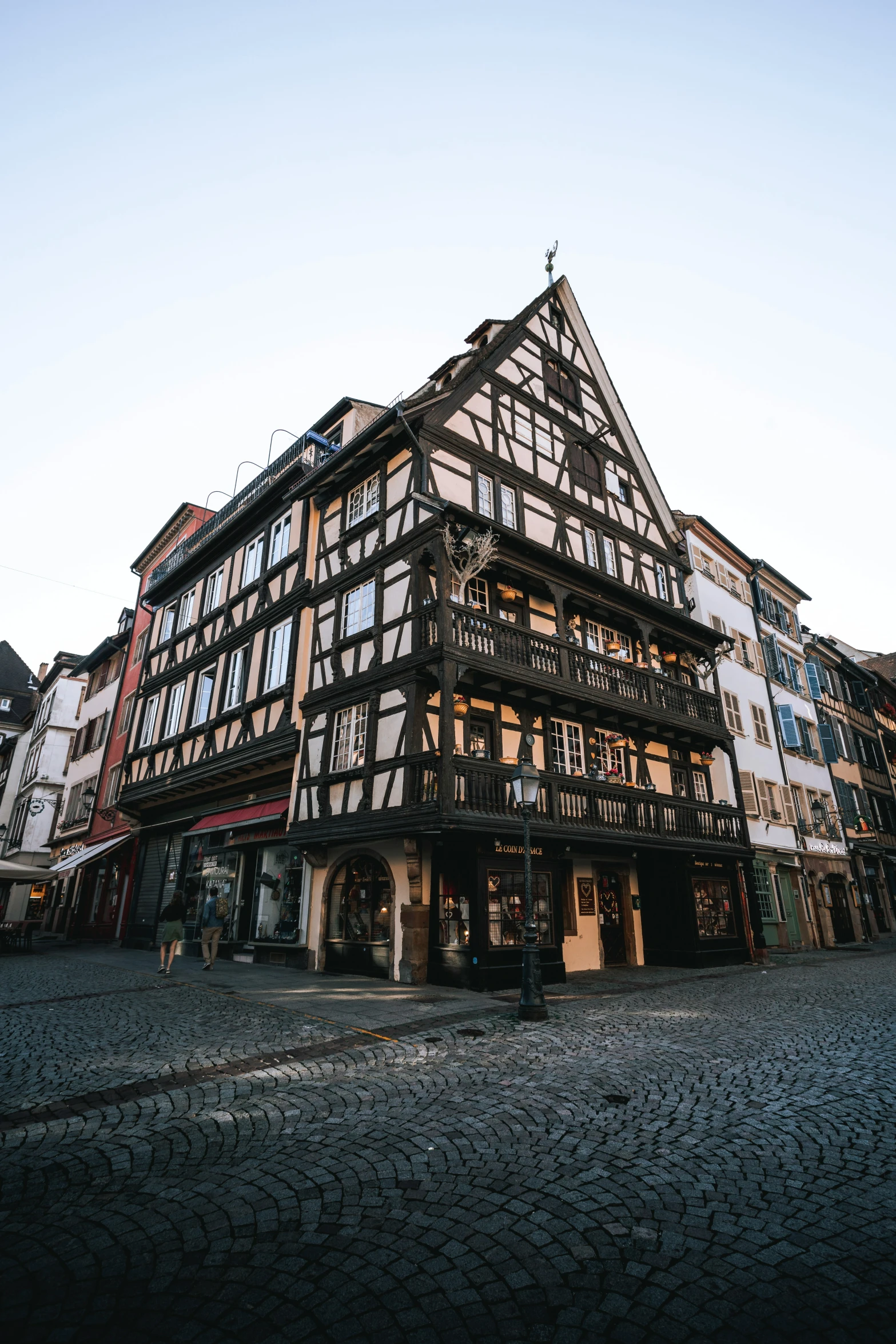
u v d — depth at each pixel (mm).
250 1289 2777
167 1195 3604
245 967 13695
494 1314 2617
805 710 24438
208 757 17047
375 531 13461
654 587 17484
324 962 12930
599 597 14570
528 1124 4637
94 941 21969
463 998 9656
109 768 24094
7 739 37562
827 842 22797
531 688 12266
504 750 12273
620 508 17266
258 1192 3633
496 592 13211
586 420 17000
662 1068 6000
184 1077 5637
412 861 11375
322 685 13805
